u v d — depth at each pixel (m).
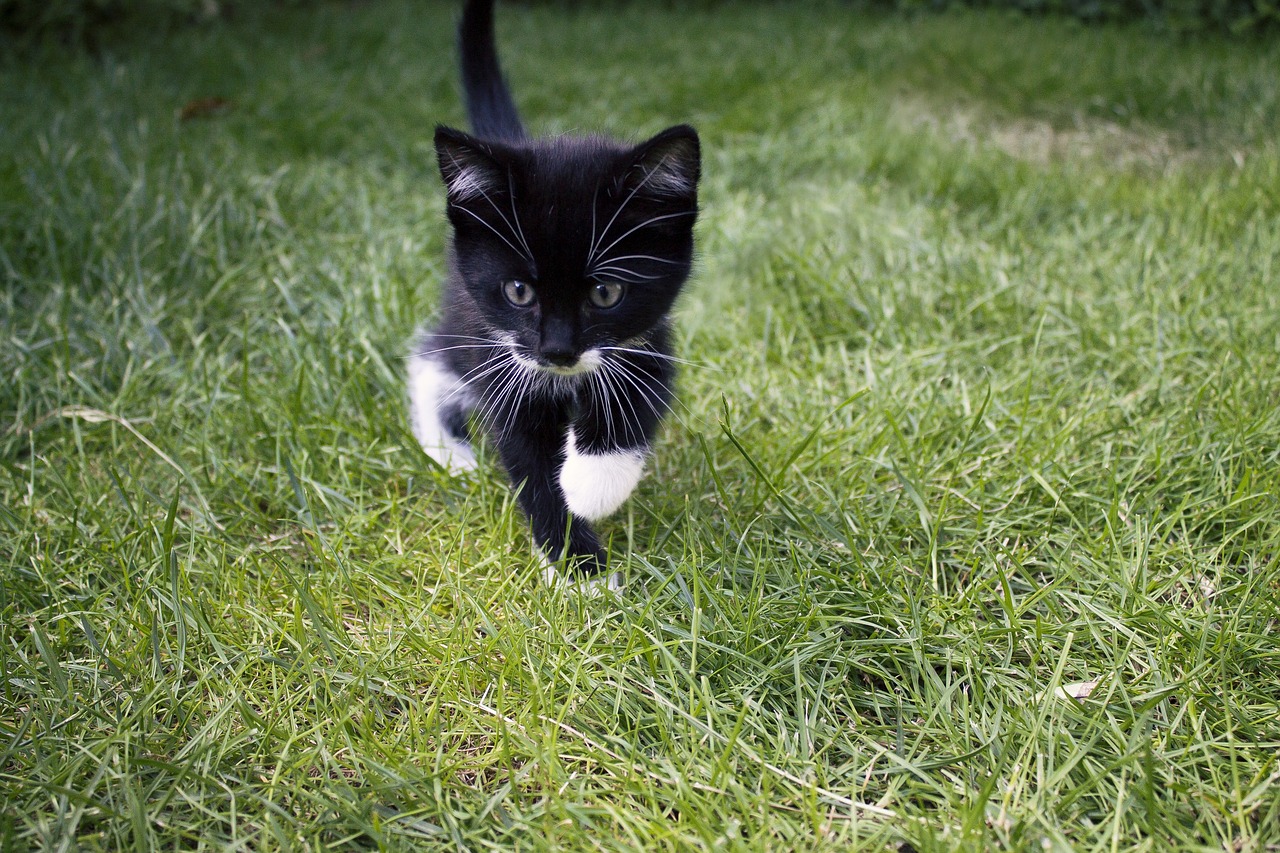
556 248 0.46
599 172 0.46
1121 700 0.43
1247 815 0.39
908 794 0.40
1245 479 0.48
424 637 0.45
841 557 0.48
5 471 0.52
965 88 0.89
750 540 0.48
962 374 0.57
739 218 0.68
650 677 0.43
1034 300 0.61
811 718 0.42
